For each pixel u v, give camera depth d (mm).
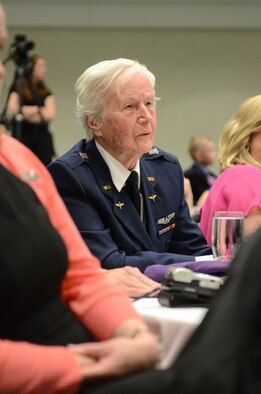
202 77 13172
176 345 1972
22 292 1737
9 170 1934
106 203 3123
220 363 1482
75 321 1910
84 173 3135
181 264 2615
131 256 3059
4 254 1728
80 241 2074
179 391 1521
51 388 1638
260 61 13125
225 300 1528
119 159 3182
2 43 1900
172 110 13250
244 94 13195
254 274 1512
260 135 3861
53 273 1821
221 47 13109
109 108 3131
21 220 1800
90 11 12852
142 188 3238
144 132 3152
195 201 10055
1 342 1661
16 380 1627
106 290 2014
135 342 1744
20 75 7969
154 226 3244
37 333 1785
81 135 13148
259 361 1467
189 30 13039
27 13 12766
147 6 12898
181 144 13328
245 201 3701
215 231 2789
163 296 2199
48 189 2059
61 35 12898
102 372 1673
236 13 12938
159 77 13141
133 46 13008
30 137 8500
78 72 12969
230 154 3920
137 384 1580
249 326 1479
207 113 13258
